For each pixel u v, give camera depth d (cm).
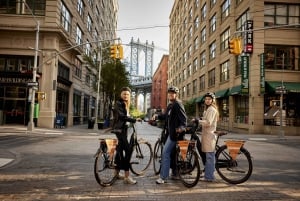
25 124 2630
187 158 670
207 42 4384
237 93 2939
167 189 624
